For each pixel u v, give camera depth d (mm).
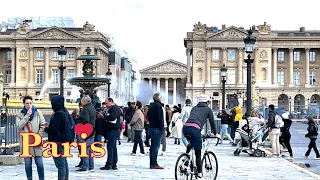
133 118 27625
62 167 15492
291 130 64500
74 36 148875
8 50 156375
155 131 21531
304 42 152375
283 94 151625
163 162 24516
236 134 33719
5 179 17531
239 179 18906
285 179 19047
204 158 17328
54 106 15406
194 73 151500
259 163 24641
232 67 150750
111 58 158375
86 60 35125
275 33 152000
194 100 150500
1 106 22688
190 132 16531
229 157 27578
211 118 16984
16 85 149625
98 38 148250
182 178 16703
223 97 59438
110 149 20969
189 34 152125
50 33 149625
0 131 22391
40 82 150500
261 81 151250
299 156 30266
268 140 34062
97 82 34281
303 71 155375
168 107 44875
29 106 15742
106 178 18516
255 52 151000
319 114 96625
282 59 155375
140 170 21047
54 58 150375
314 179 19094
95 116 19984
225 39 150625
